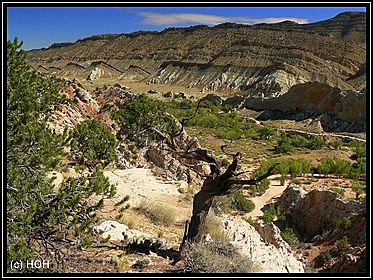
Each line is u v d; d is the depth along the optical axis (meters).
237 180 9.73
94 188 9.05
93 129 20.34
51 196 8.66
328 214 24.33
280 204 29.34
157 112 30.64
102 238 9.77
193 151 10.01
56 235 9.36
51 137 8.98
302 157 57.53
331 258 16.64
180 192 21.95
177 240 13.01
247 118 95.06
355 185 36.38
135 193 18.80
